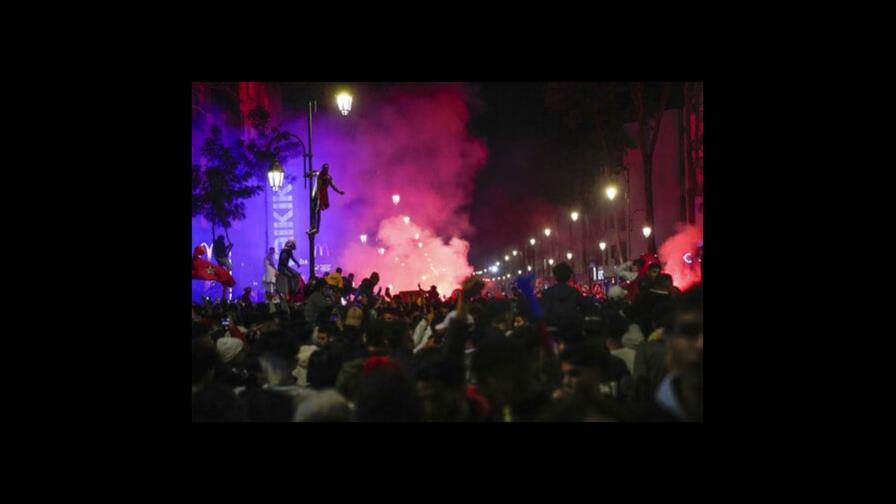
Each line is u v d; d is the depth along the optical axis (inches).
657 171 2304.4
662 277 463.2
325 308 561.6
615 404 176.1
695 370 177.5
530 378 186.2
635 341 379.2
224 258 817.5
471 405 190.5
